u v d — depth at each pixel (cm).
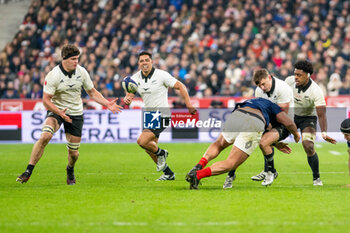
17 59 6284
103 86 5831
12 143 5128
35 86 5797
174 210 1866
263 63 5984
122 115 5112
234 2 6944
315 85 2539
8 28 7531
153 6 7100
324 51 6438
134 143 5003
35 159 2412
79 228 1611
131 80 2669
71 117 2517
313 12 6919
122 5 7062
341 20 6825
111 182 2659
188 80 5825
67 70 2438
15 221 1706
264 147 2373
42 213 1827
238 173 3023
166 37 6731
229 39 6450
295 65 2522
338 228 1606
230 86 5794
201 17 6931
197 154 4097
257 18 6769
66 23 6894
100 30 6750
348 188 2414
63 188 2425
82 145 4847
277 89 2416
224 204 1973
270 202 2017
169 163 3544
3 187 2464
